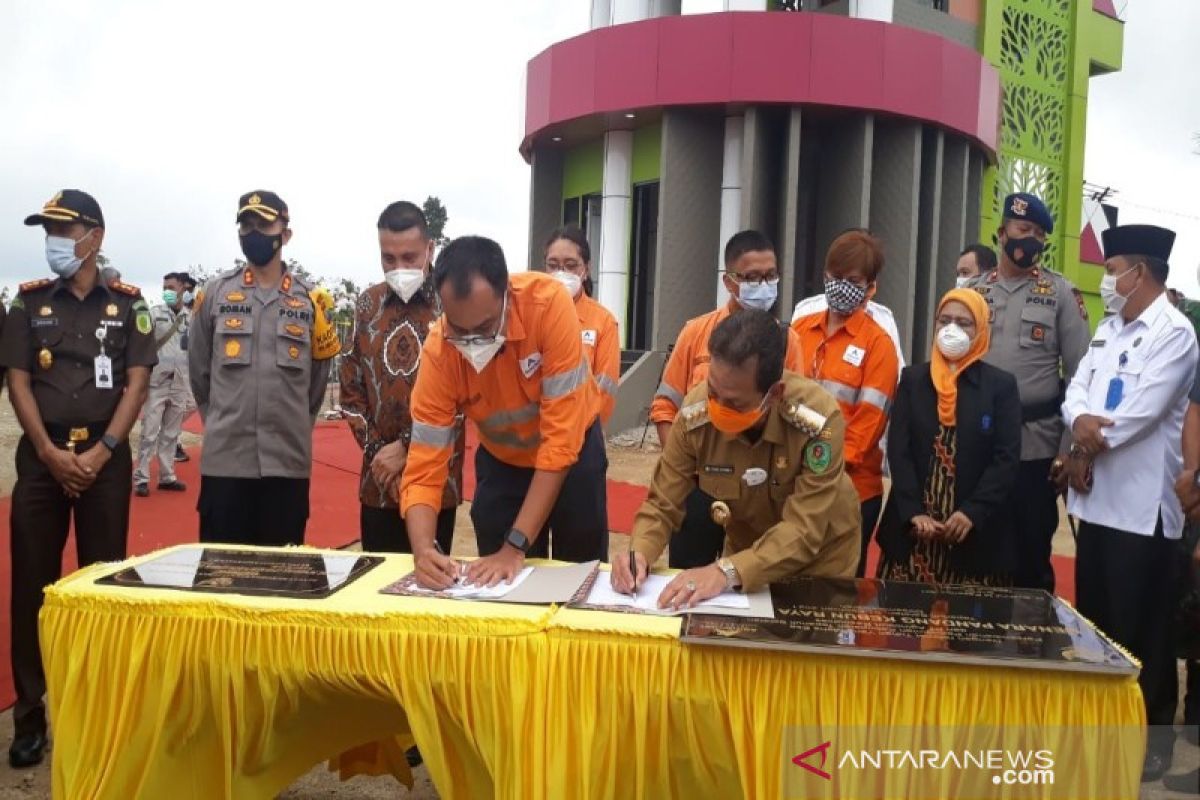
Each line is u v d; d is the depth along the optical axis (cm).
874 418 309
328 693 204
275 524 324
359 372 309
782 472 215
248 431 311
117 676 200
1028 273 345
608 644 181
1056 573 513
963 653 167
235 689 196
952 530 284
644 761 181
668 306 1165
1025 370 334
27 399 284
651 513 225
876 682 171
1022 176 1446
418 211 297
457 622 187
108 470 296
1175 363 276
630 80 1153
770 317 199
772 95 1094
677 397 338
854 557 230
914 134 1152
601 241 1287
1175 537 283
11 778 269
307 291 328
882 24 1107
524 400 234
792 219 1116
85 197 293
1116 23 1548
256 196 312
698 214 1168
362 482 308
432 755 189
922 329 1220
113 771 198
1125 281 295
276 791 219
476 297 198
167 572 222
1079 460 297
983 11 1343
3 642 367
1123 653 168
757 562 202
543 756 182
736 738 175
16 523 283
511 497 262
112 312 299
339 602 198
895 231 1172
